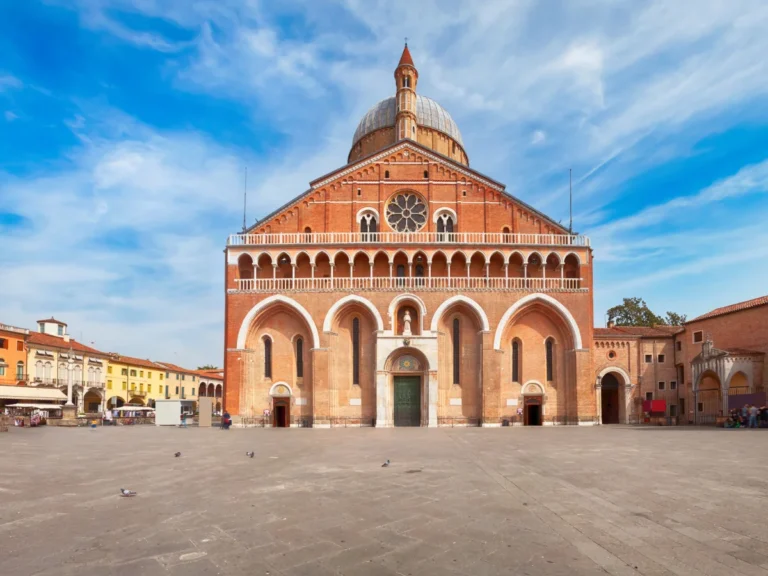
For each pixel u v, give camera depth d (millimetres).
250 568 7902
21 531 10016
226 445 29484
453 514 11188
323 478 16281
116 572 7730
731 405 49375
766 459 20578
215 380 143000
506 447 26641
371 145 73250
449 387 53094
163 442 32062
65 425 61031
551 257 55625
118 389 104312
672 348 60312
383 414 51562
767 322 49219
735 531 9734
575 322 52969
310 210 56969
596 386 59219
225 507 12031
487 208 57250
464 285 53719
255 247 54188
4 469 18984
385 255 54750
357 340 54031
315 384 51500
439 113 74938
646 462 19812
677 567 7805
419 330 53500
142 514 11391
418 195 57844
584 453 23391
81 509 11945
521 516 10977
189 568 7906
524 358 54062
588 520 10602
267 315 54062
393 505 12109
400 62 65188
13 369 79188
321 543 9133
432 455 22891
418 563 8078
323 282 53812
